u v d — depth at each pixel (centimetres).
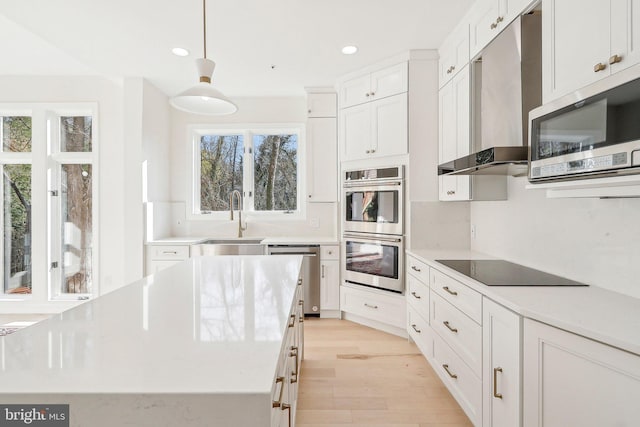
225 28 259
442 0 225
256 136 438
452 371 196
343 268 357
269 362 77
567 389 112
